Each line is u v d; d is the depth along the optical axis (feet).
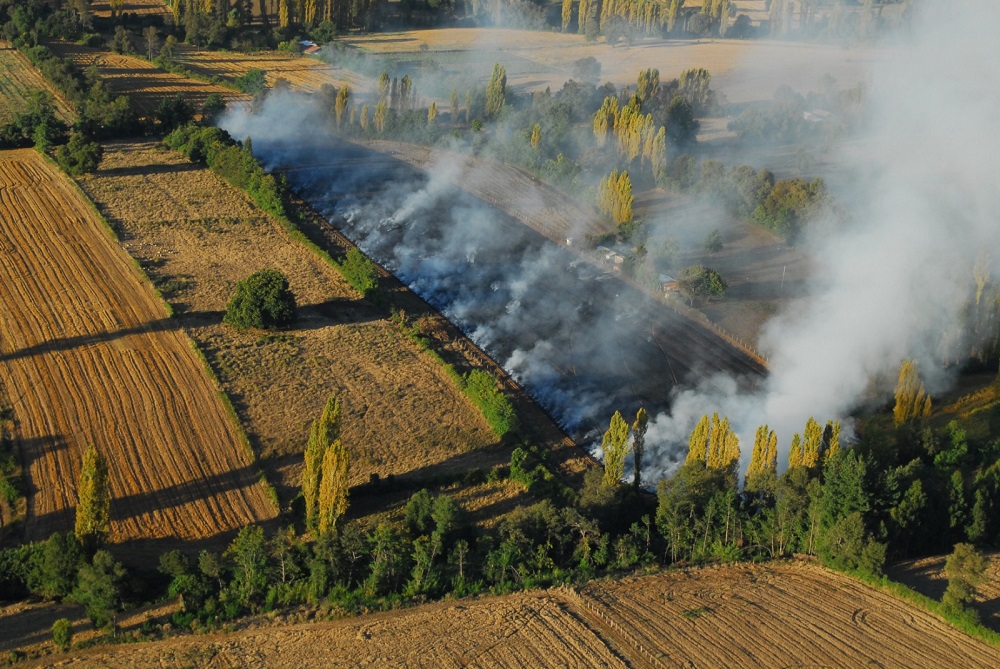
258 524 313.32
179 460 340.59
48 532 306.14
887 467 327.06
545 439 367.86
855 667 260.42
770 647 266.16
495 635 268.41
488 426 367.45
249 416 364.17
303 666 257.34
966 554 276.82
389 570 283.59
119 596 272.10
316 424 303.27
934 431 359.05
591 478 322.55
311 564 284.20
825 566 300.40
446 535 297.12
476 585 286.05
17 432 349.61
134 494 323.98
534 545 299.17
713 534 306.96
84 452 341.82
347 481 300.81
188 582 277.03
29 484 326.24
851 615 279.08
